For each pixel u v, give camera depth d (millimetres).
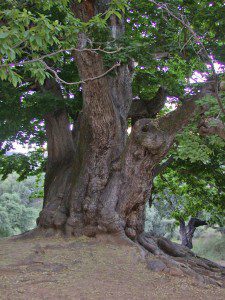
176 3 12133
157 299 7445
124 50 10391
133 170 11523
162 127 11055
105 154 11852
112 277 8328
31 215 34281
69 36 7332
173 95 14758
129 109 13742
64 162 13562
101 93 11195
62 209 12047
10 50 5496
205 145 7664
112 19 12664
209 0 12352
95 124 11734
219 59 12094
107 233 11117
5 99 12484
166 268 9359
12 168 17844
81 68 10773
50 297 6965
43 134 17469
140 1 12914
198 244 38250
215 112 7262
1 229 31734
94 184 11617
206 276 10188
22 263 8758
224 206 18734
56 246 10273
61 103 13156
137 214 11734
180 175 18781
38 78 6102
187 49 11914
